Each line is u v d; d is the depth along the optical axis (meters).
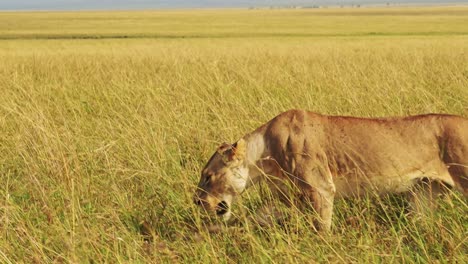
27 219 5.94
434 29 65.69
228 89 12.23
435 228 5.69
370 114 9.67
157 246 5.71
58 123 10.34
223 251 5.45
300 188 6.06
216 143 8.48
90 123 10.25
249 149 6.23
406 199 6.33
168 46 35.47
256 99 11.76
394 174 6.03
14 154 8.41
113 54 25.47
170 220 6.35
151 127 8.84
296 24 85.69
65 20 106.81
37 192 6.94
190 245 5.63
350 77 13.83
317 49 27.69
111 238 5.67
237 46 34.31
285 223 5.88
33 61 21.58
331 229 6.01
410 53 21.89
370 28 70.62
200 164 7.94
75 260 5.07
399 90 11.36
